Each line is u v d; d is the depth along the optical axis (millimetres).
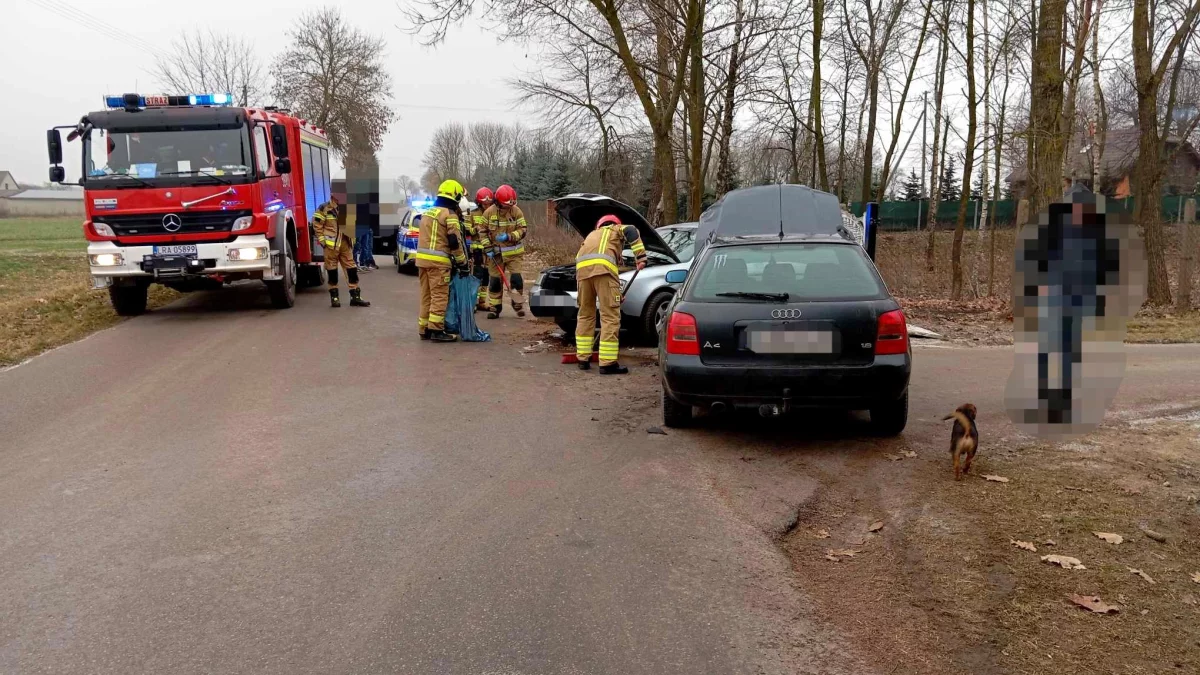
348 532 4191
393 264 23844
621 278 9664
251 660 3020
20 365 8453
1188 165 39594
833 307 5461
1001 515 4402
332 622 3293
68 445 5703
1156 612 3381
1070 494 4699
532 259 25219
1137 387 7516
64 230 46844
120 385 7523
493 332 10844
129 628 3252
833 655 3066
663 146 17703
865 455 5492
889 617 3352
